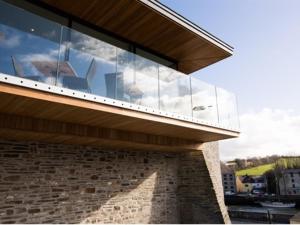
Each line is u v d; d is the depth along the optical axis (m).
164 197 8.77
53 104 4.62
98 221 6.95
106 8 6.45
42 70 4.50
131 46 8.00
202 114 7.22
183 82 7.03
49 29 4.79
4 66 4.11
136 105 5.65
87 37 5.31
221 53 8.77
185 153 9.56
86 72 5.11
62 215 6.35
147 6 6.40
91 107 4.94
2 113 5.05
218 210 8.51
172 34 7.63
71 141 6.56
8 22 4.34
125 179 7.83
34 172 6.13
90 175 7.08
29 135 5.73
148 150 8.70
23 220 5.75
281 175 52.75
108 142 6.84
